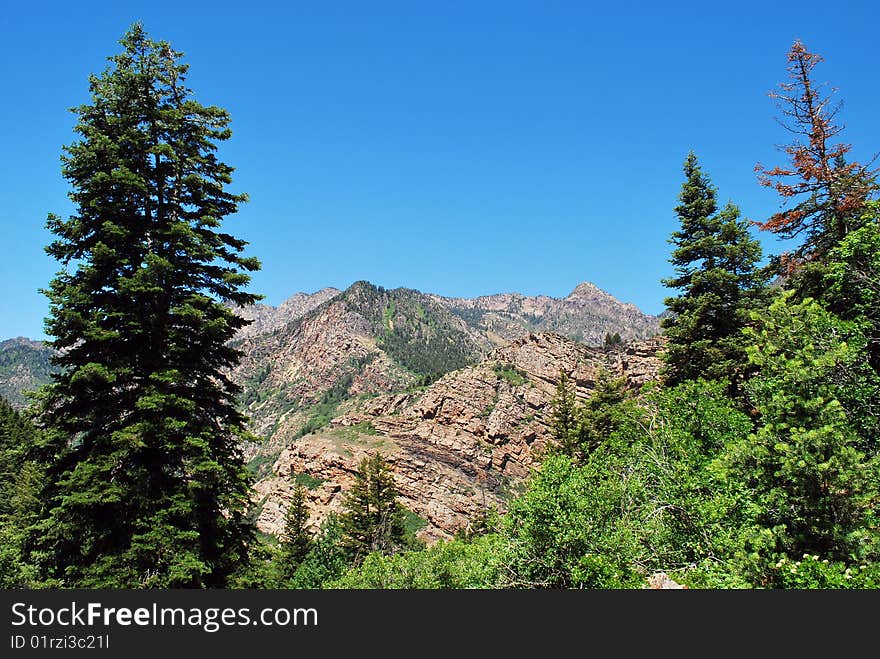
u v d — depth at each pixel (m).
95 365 13.76
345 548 58.47
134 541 13.28
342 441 107.75
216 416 16.45
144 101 16.55
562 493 11.84
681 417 15.91
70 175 15.48
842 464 9.07
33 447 14.32
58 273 14.83
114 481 13.95
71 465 14.48
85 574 13.28
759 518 10.56
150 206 16.08
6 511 42.81
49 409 14.74
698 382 17.09
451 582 19.77
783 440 10.12
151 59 16.77
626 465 15.02
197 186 16.62
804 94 21.27
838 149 20.47
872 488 9.02
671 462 13.48
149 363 15.13
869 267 12.49
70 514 13.71
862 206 18.88
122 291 14.77
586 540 11.46
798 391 10.38
